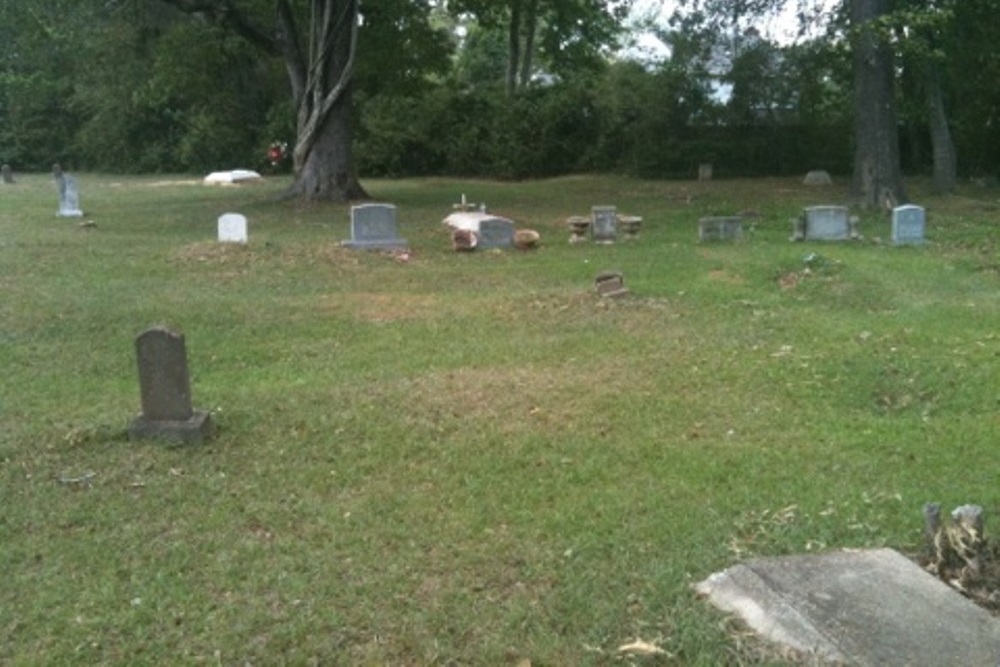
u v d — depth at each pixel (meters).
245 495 6.45
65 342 10.93
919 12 21.83
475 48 55.12
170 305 12.70
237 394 8.88
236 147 44.59
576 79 43.41
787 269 14.91
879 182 23.12
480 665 4.42
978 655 4.21
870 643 4.30
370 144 42.34
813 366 9.49
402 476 6.79
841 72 32.22
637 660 4.39
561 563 5.39
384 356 10.35
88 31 31.69
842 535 5.65
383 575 5.27
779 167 40.09
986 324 11.42
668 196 30.42
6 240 18.75
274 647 4.57
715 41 31.56
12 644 4.64
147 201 29.11
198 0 25.30
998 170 34.81
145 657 4.50
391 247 17.03
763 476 6.72
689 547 5.54
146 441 7.46
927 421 8.02
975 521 5.15
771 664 4.25
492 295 13.48
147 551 5.62
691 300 12.95
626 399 8.53
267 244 17.02
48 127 49.19
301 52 27.14
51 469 6.97
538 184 37.59
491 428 7.77
